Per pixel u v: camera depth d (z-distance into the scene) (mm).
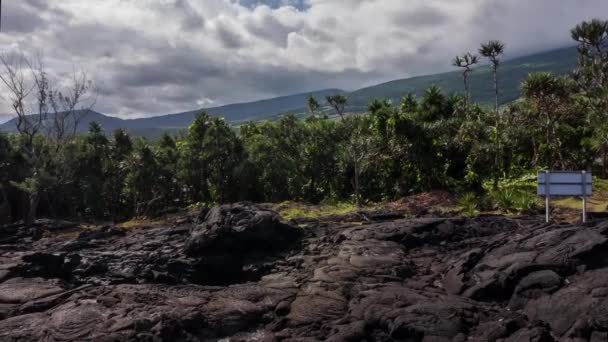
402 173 30312
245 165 37594
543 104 31969
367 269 12250
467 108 37062
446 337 8484
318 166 35688
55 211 38375
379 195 31016
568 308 8367
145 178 38156
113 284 13430
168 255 15250
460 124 31578
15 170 37031
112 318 9828
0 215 35438
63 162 37188
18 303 11266
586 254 9773
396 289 10695
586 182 14289
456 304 9586
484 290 10164
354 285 11195
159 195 39344
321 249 14625
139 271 14109
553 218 18031
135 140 41875
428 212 21672
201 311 10344
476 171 29094
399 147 29906
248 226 15125
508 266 10430
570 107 32625
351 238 15016
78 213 39719
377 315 9438
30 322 9898
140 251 16016
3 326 9734
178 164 39781
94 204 38344
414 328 8766
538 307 8922
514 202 21875
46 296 11570
